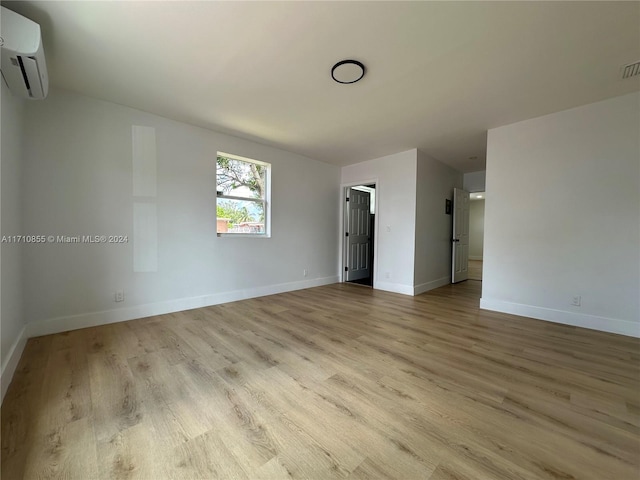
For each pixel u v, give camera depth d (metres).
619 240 2.64
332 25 1.72
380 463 1.14
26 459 1.14
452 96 2.60
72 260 2.60
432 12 1.60
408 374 1.87
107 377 1.79
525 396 1.62
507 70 2.18
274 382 1.76
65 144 2.54
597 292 2.76
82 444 1.22
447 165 5.20
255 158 4.00
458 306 3.66
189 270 3.39
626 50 1.92
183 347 2.28
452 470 1.11
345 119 3.15
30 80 1.81
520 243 3.22
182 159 3.28
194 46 1.93
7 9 1.49
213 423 1.38
